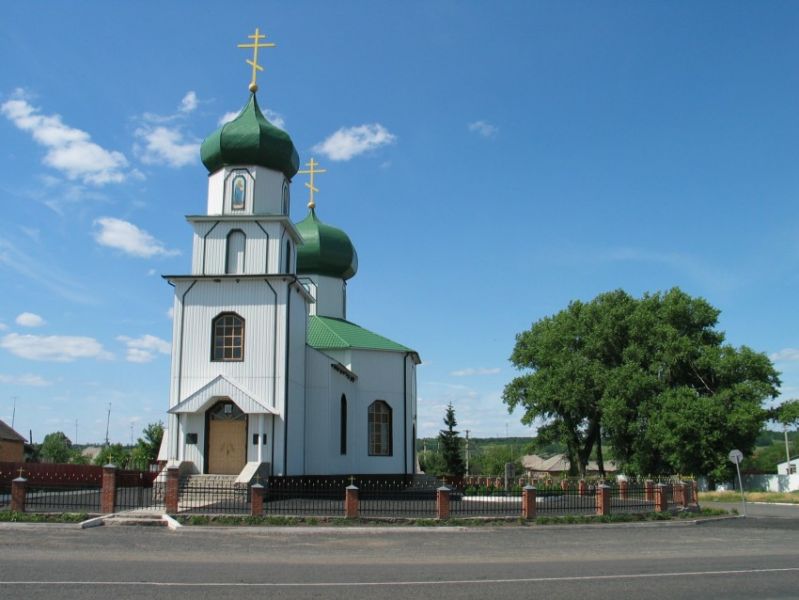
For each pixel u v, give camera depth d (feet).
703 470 176.96
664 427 172.96
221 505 87.97
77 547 58.95
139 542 63.10
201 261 116.47
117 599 37.60
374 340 149.48
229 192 119.55
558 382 190.39
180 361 111.96
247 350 111.45
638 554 59.93
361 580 44.50
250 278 113.09
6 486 114.21
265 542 65.05
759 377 183.01
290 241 124.88
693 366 185.26
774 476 200.34
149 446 216.95
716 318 190.90
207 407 109.29
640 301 196.34
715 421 172.14
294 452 115.03
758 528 87.51
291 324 115.44
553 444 219.00
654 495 99.50
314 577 45.44
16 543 60.95
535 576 46.96
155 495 97.76
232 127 119.75
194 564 50.29
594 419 197.57
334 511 84.23
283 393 109.81
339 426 129.70
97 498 97.81
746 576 47.60
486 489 133.80
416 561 53.88
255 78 124.88
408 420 145.38
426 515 84.79
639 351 185.16
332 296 160.04
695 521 92.89
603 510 90.84
